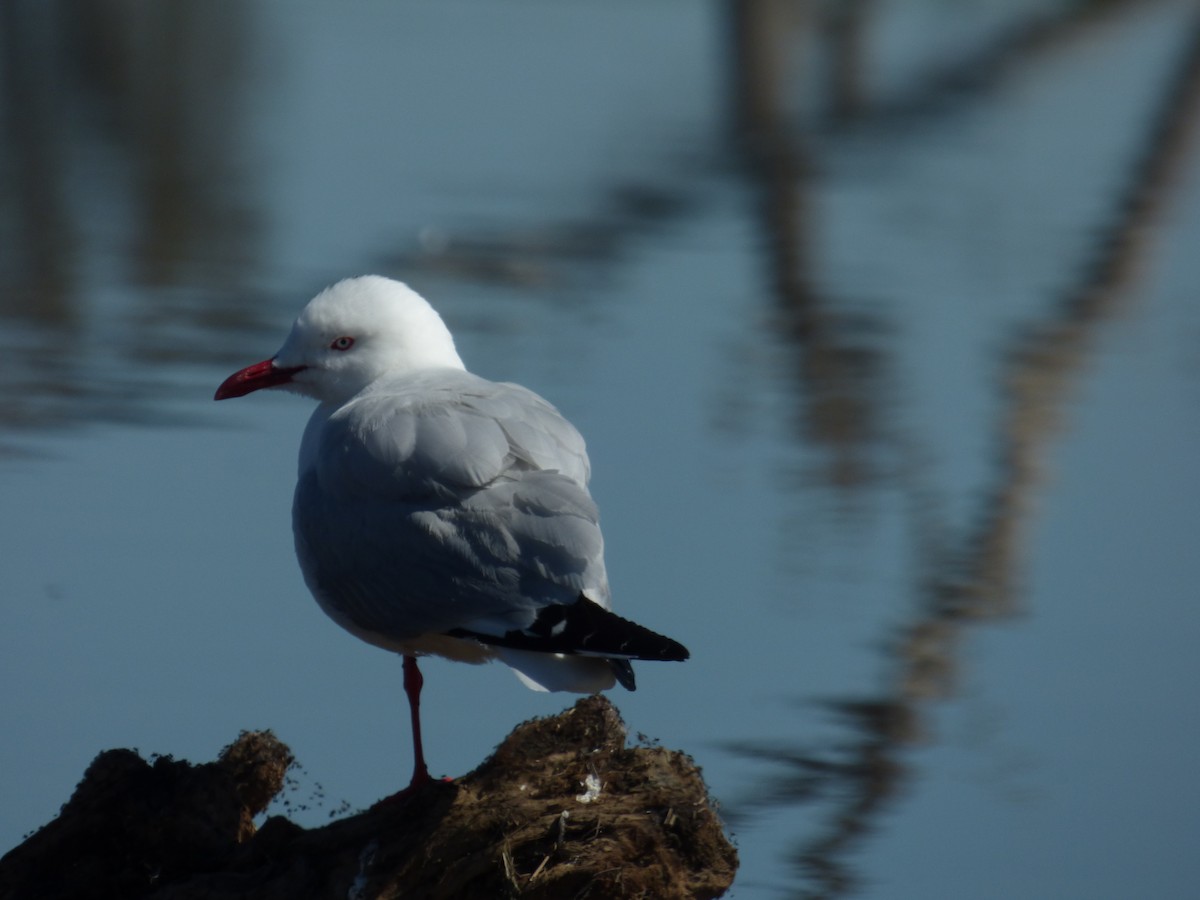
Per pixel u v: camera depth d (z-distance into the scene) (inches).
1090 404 568.4
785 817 344.2
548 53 1079.6
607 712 291.9
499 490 287.0
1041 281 691.4
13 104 972.6
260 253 715.4
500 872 270.5
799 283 678.5
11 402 541.3
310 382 338.0
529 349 599.2
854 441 525.3
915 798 348.2
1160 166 871.1
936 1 1212.5
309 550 307.6
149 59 1074.1
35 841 286.4
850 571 443.8
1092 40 1107.3
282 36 1121.4
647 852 271.9
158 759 293.3
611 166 855.7
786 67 1048.8
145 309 641.6
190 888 275.3
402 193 801.6
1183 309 674.8
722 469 502.6
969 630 416.5
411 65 1039.0
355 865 276.1
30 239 725.3
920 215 786.8
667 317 643.5
